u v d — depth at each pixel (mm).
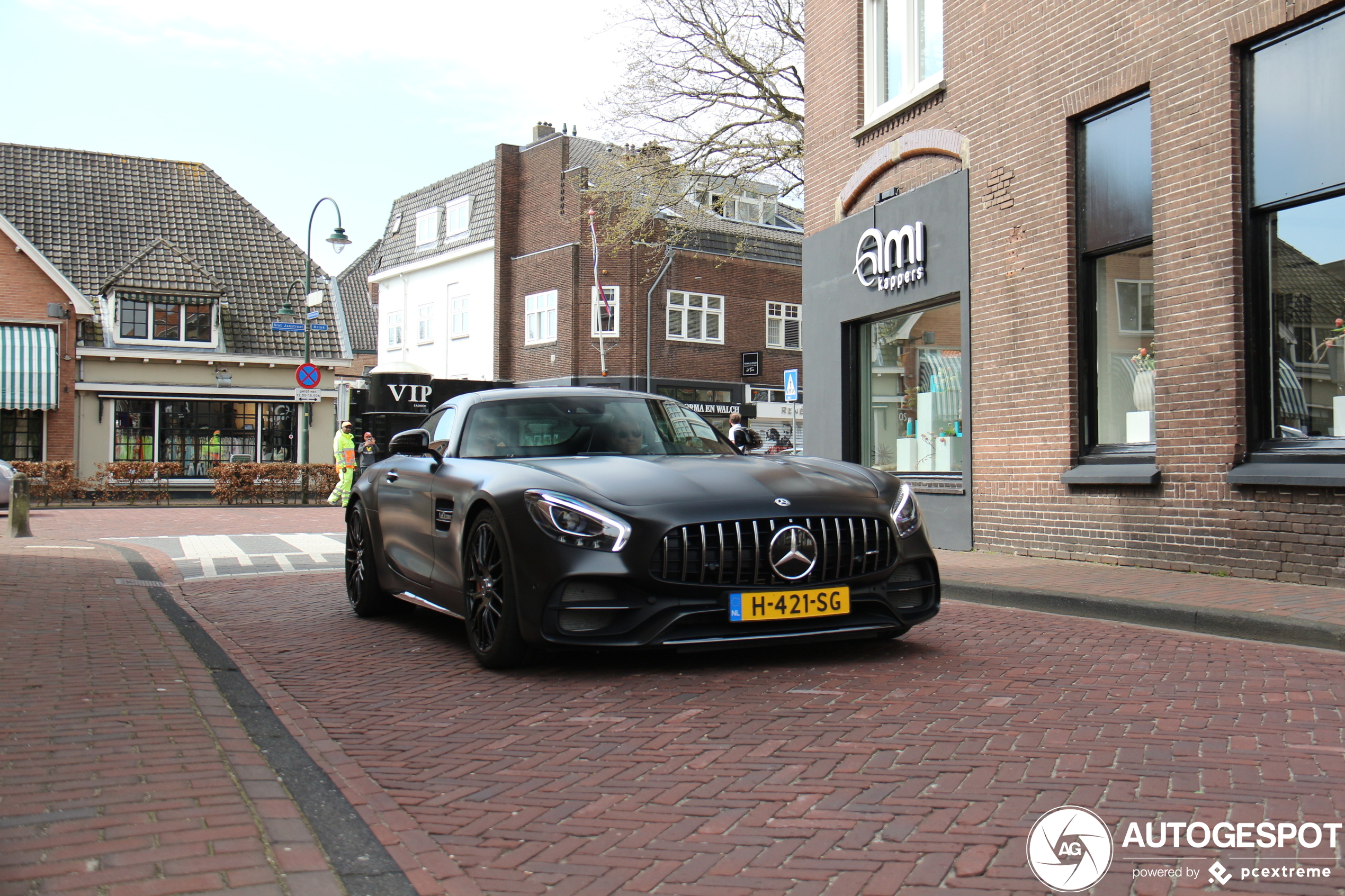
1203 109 8172
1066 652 5473
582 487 5016
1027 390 10219
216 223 31609
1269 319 7812
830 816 3062
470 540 5430
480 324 38906
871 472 5586
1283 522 7535
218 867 2572
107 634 5840
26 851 2648
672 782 3432
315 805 3221
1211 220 8102
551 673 5156
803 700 4441
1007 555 10477
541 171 36812
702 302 37031
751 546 4797
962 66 11195
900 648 5609
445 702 4664
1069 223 9695
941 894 2523
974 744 3748
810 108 14539
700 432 6387
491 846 2922
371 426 22766
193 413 28953
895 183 12617
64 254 28906
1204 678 4777
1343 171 7215
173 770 3342
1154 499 8672
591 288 35094
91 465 27578
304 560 11344
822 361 14109
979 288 10922
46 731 3758
